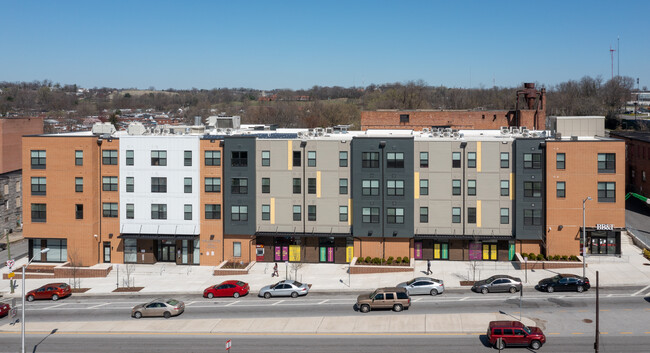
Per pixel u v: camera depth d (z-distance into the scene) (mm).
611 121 174750
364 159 69375
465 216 69375
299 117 194500
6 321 55969
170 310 54969
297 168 71062
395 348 45562
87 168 72375
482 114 98375
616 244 68438
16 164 103312
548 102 193750
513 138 69938
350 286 62781
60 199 72875
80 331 52344
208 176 72000
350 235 70312
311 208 71188
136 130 73688
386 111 100062
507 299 55969
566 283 57438
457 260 70750
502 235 69062
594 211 66875
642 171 94625
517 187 68125
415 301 56625
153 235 72375
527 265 65688
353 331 49438
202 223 72438
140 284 66500
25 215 73438
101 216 73750
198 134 76312
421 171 69625
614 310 51719
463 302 55594
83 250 72875
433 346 45656
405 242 69688
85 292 64688
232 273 68375
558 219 67375
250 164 70812
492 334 44875
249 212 71188
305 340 47969
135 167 72750
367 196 69562
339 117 183125
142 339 49812
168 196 72500
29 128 106375
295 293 59969
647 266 64562
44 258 74688
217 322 53094
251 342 48000
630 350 43469
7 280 71188
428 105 191000
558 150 67062
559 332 47156
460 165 69188
